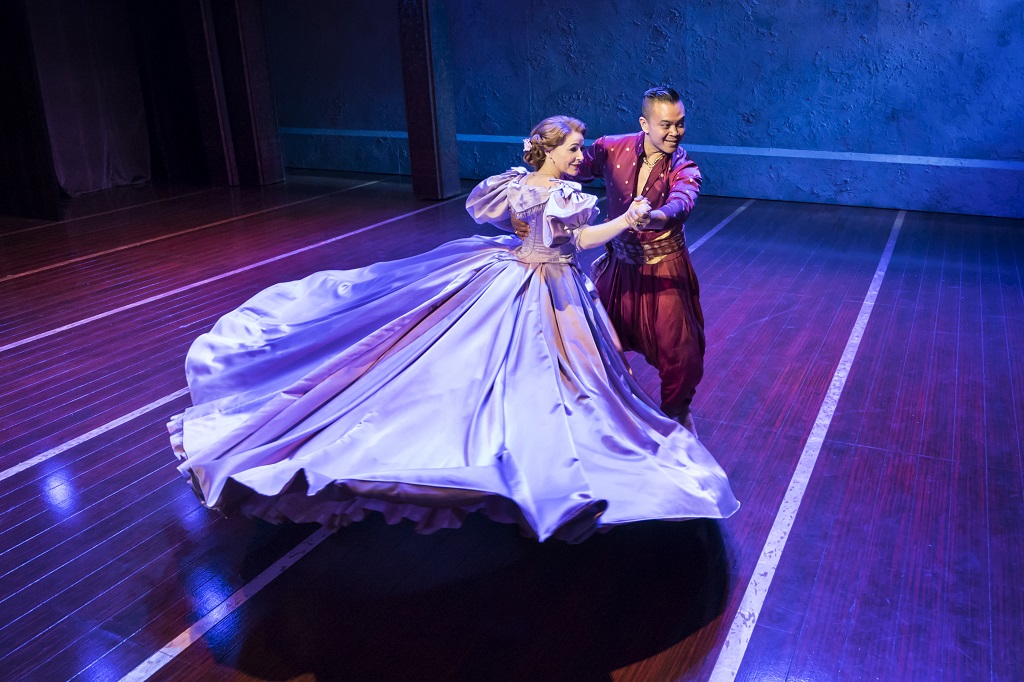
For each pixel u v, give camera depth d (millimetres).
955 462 3350
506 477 2328
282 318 3447
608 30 8438
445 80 8273
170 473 3402
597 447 2648
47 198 8133
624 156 3039
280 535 2977
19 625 2543
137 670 2355
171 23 9523
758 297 5340
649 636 2434
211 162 9781
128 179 10203
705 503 2518
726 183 8359
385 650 2404
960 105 7293
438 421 2621
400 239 7051
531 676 2289
